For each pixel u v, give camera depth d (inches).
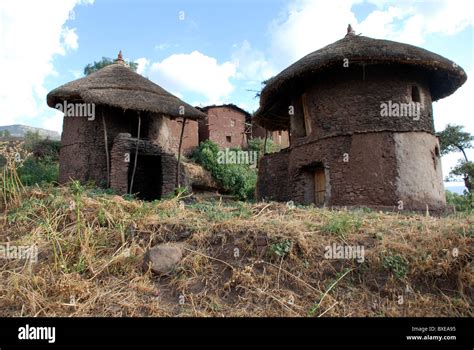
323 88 422.0
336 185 393.7
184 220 217.0
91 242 193.9
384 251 180.7
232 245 190.9
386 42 411.5
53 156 831.7
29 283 165.0
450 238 187.8
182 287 165.0
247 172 921.5
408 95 404.5
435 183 398.3
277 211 253.8
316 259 180.9
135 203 242.7
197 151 933.8
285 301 156.1
